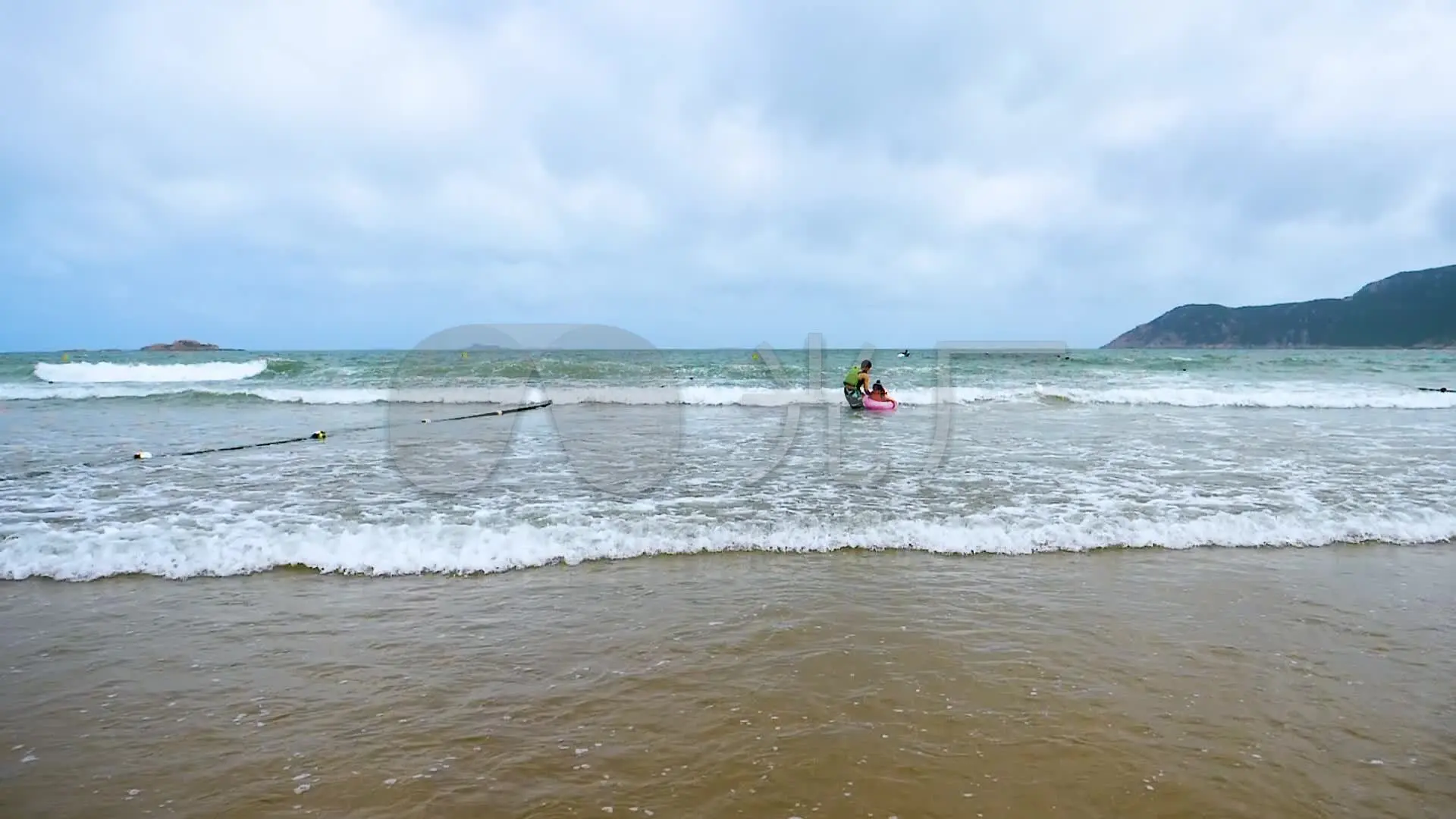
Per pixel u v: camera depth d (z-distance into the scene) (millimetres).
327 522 7094
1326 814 2906
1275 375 28438
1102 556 6340
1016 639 4594
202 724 3592
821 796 2996
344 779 3133
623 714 3664
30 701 3820
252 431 14375
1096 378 26719
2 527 6883
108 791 3059
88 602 5230
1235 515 7305
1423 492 8391
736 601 5262
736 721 3596
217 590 5480
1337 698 3863
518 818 2857
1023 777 3139
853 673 4109
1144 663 4258
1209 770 3203
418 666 4223
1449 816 2896
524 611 5066
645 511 7562
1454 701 3832
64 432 14016
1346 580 5711
